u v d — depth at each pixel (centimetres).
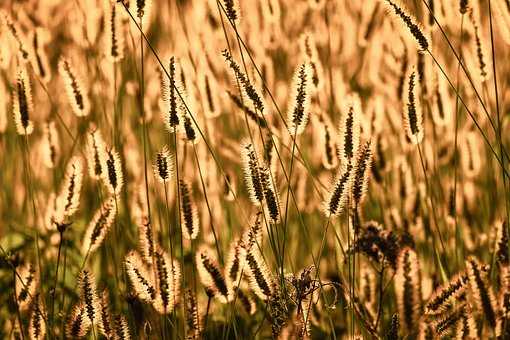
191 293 208
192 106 207
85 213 241
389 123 252
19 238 238
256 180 203
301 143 250
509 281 208
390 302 221
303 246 240
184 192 205
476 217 243
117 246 225
